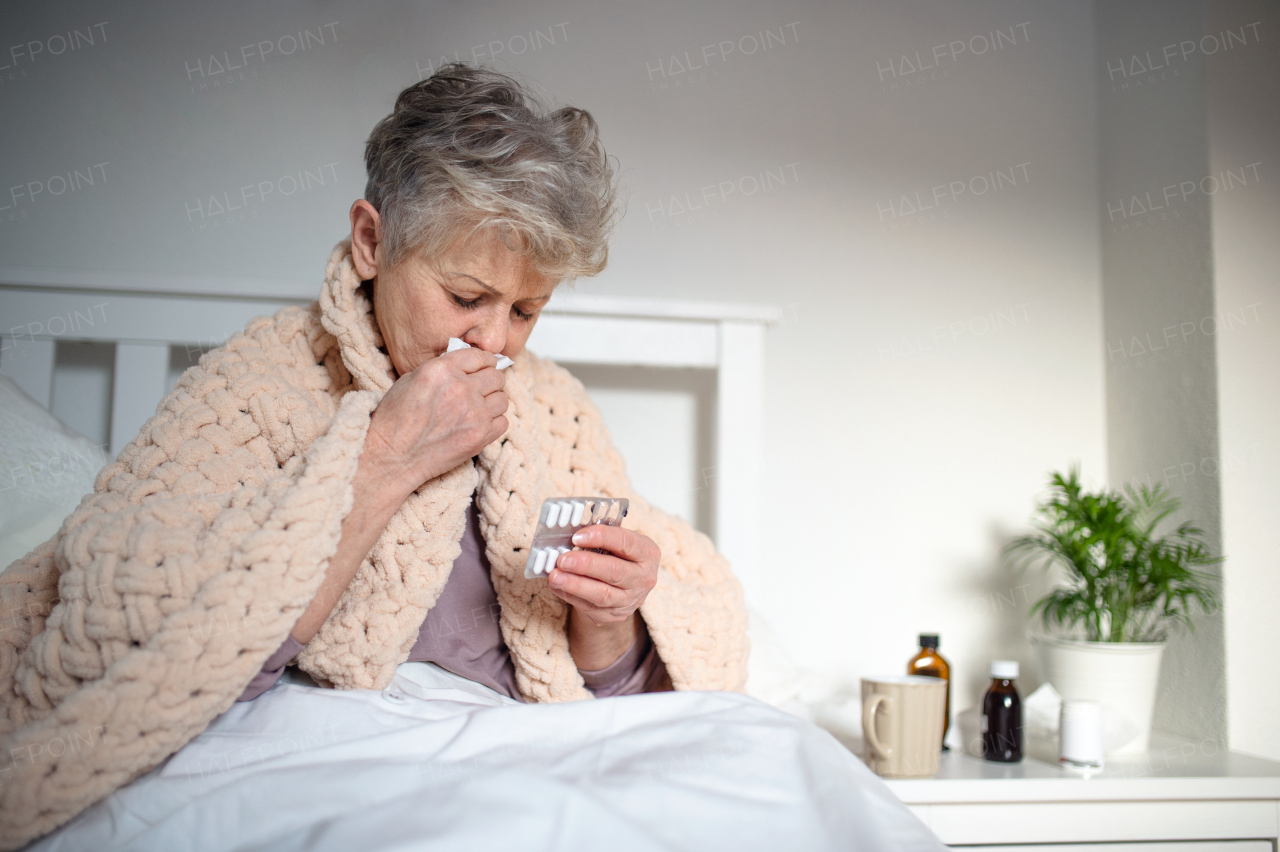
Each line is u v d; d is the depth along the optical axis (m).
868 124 1.64
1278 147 1.47
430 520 0.82
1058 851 1.11
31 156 1.38
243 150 1.44
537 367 1.08
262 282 1.34
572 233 0.78
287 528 0.67
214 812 0.55
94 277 1.30
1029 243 1.68
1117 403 1.64
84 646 0.63
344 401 0.75
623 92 1.56
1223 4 1.45
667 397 1.56
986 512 1.62
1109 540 1.34
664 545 1.04
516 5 1.53
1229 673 1.34
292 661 0.84
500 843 0.46
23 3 1.38
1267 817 1.15
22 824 0.56
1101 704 1.28
